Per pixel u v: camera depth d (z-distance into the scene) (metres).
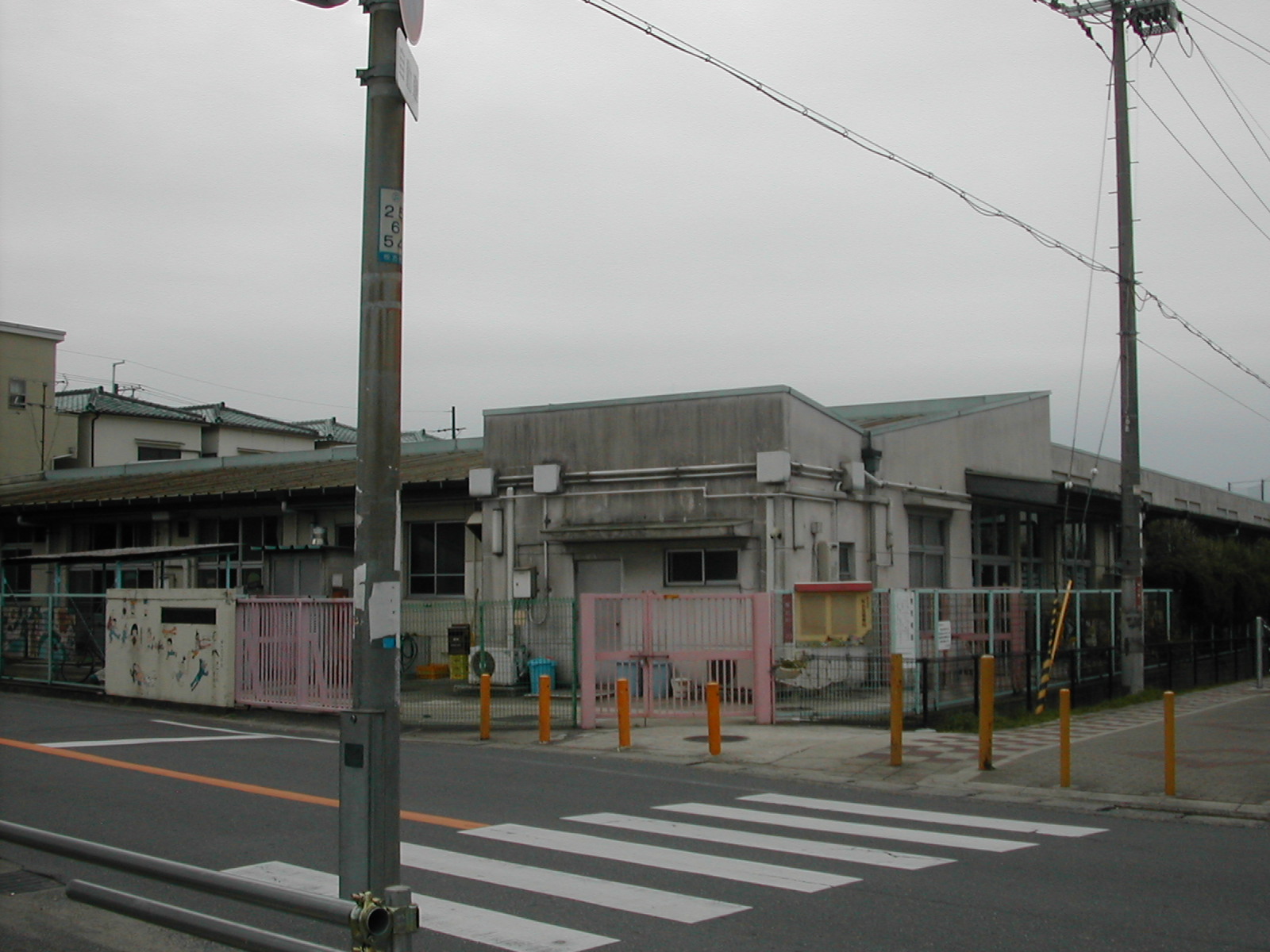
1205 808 11.23
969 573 26.92
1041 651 19.33
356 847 5.43
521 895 7.73
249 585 28.70
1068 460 34.25
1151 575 29.17
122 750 14.98
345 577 26.88
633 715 17.81
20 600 24.55
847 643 17.45
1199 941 6.73
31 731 17.05
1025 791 12.20
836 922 7.09
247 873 8.30
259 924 7.24
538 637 22.47
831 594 17.58
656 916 7.21
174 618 20.50
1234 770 13.19
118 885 8.22
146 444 47.50
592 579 22.53
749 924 7.04
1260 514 50.19
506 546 23.34
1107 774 12.98
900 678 13.76
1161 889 7.96
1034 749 14.88
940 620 18.22
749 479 21.14
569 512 22.73
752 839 9.55
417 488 25.64
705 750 14.95
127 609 21.42
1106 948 6.58
